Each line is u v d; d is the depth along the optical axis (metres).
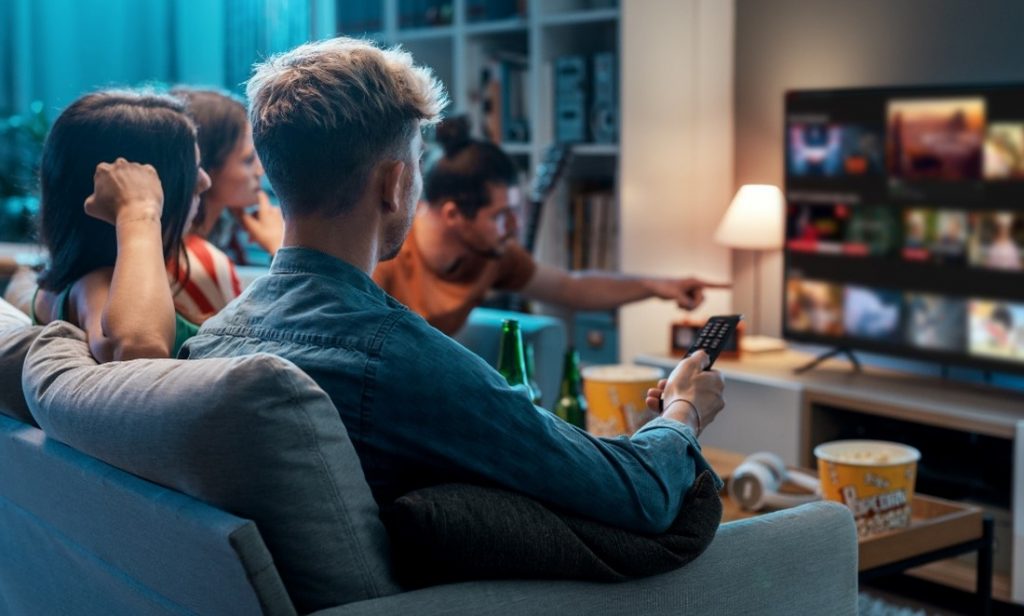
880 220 3.64
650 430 1.43
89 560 1.41
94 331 1.63
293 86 1.31
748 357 4.00
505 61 4.46
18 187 5.02
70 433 1.37
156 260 1.64
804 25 4.03
